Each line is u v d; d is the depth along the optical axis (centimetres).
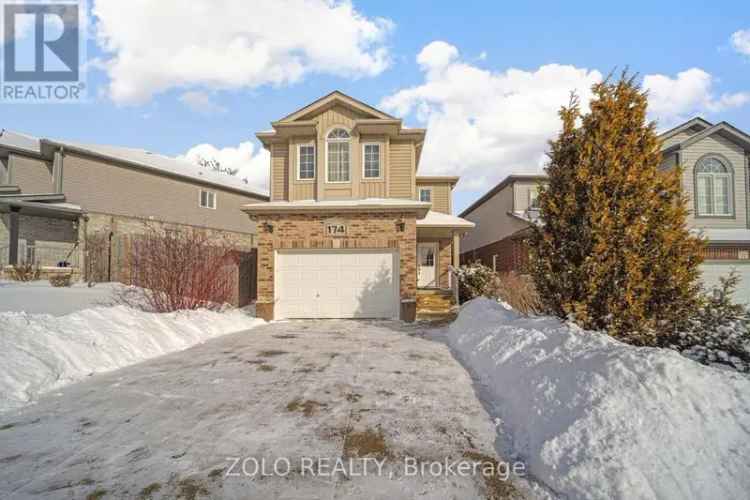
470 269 1413
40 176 1791
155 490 282
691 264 542
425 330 955
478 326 741
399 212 1141
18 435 369
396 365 619
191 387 511
